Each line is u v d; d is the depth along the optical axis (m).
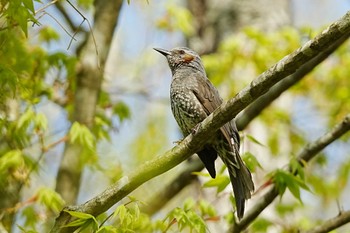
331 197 15.98
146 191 16.86
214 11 17.48
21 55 12.15
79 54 13.95
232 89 15.29
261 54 15.27
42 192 11.41
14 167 11.71
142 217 10.91
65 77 13.42
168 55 13.04
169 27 16.77
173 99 11.98
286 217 15.30
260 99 12.46
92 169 13.36
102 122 13.40
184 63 12.84
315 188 15.53
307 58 7.85
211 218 11.02
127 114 14.20
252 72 15.44
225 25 17.22
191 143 8.88
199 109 11.67
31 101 11.91
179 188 13.38
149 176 8.82
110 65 18.19
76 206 8.62
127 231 8.10
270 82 8.12
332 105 16.67
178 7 16.81
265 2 17.36
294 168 10.85
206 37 17.38
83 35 14.78
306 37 15.26
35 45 13.23
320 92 16.59
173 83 12.05
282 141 16.22
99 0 13.92
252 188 10.43
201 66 12.98
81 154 12.84
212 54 16.20
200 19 17.77
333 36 7.63
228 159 10.65
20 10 8.03
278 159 15.91
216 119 8.68
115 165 13.42
